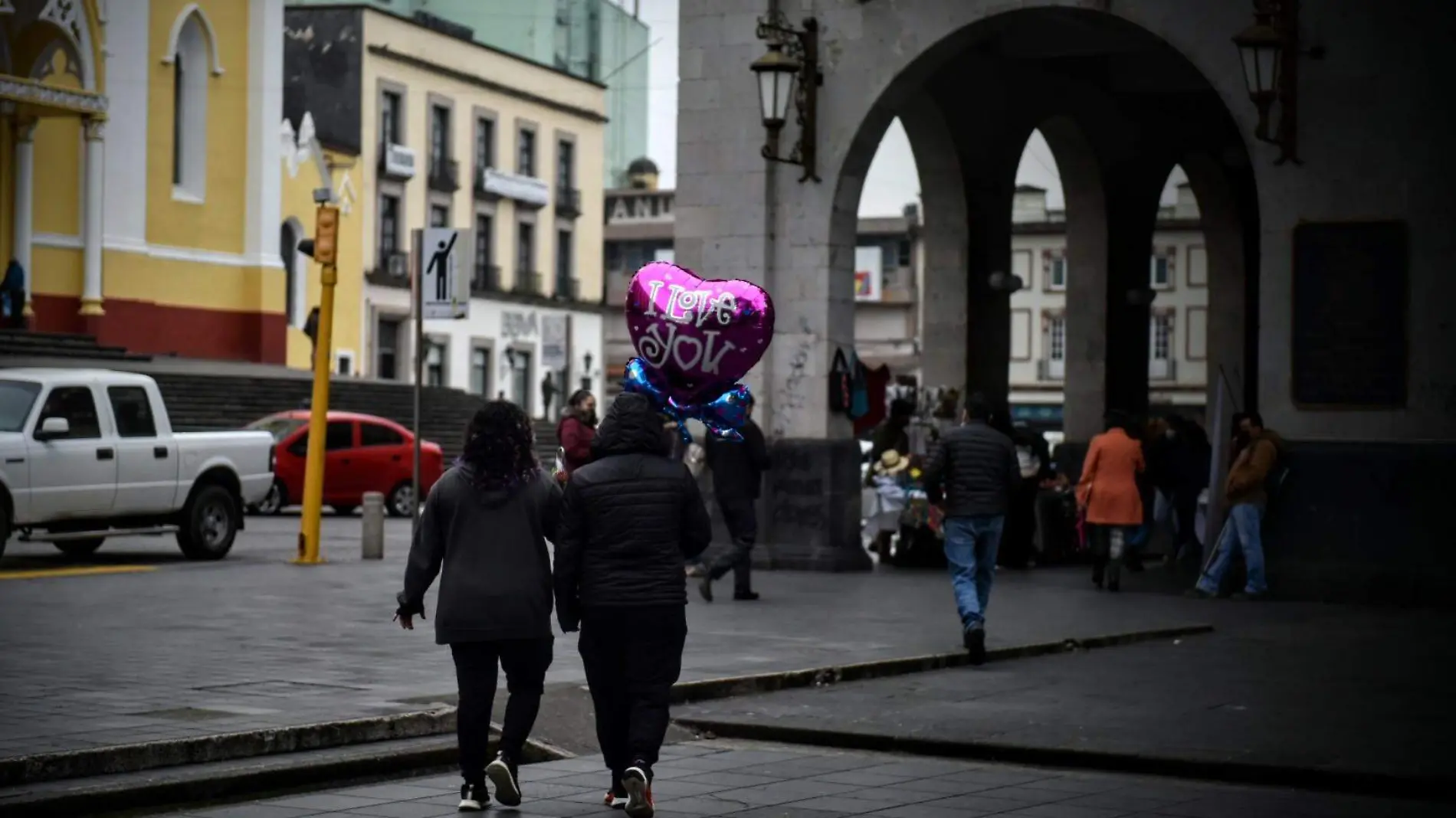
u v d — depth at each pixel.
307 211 58.12
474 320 69.25
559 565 8.17
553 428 58.81
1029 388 76.81
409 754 9.31
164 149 49.44
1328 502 18.78
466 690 8.23
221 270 51.28
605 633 8.16
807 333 22.27
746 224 22.45
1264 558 18.97
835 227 22.28
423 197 66.19
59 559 21.67
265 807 8.24
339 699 10.34
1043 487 24.59
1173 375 74.56
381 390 48.41
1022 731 10.38
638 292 9.34
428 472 36.62
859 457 22.55
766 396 22.45
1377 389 18.66
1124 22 20.23
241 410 41.66
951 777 9.34
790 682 12.13
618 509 8.14
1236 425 19.89
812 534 22.16
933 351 26.97
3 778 8.01
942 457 13.94
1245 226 30.92
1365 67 18.69
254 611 15.42
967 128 26.28
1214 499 19.84
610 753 8.38
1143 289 29.44
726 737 10.73
